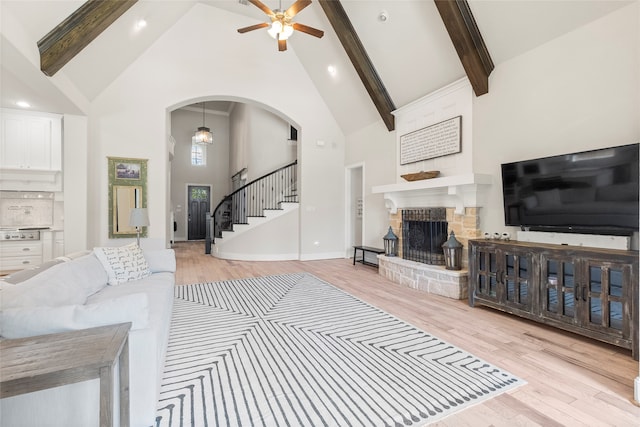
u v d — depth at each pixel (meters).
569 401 1.74
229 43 5.98
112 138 5.18
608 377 1.99
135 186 5.31
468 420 1.58
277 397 1.77
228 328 2.82
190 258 7.02
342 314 3.21
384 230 5.93
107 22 3.65
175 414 1.61
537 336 2.66
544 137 3.18
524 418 1.59
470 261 3.49
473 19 3.52
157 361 1.60
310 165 6.84
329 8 4.69
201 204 11.07
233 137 10.58
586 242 2.77
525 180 3.21
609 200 2.53
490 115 3.77
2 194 4.92
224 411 1.64
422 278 4.19
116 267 2.79
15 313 1.29
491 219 3.75
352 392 1.82
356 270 5.65
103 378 1.06
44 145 4.82
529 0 3.02
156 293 2.47
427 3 3.86
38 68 3.25
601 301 2.38
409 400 1.74
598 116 2.75
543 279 2.75
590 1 2.70
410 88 4.93
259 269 5.73
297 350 2.37
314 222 6.89
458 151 4.18
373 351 2.36
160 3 4.63
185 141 10.82
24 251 4.73
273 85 6.42
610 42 2.66
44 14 3.03
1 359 1.05
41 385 0.98
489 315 3.20
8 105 4.42
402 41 4.45
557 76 3.06
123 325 1.39
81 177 4.82
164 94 5.51
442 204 4.39
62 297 1.81
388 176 5.76
